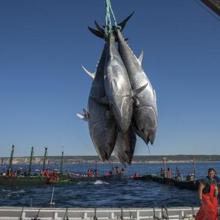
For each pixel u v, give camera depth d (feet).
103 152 17.48
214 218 32.35
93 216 42.75
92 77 18.11
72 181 190.29
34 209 42.45
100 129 17.35
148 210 44.14
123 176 217.15
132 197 133.59
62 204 109.50
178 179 175.42
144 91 16.93
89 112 17.76
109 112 17.03
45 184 172.55
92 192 152.87
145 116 16.76
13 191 151.23
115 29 18.35
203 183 32.45
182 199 125.39
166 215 44.06
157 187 179.73
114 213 43.32
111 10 18.51
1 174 174.19
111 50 17.63
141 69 17.47
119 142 17.46
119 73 16.84
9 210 42.19
